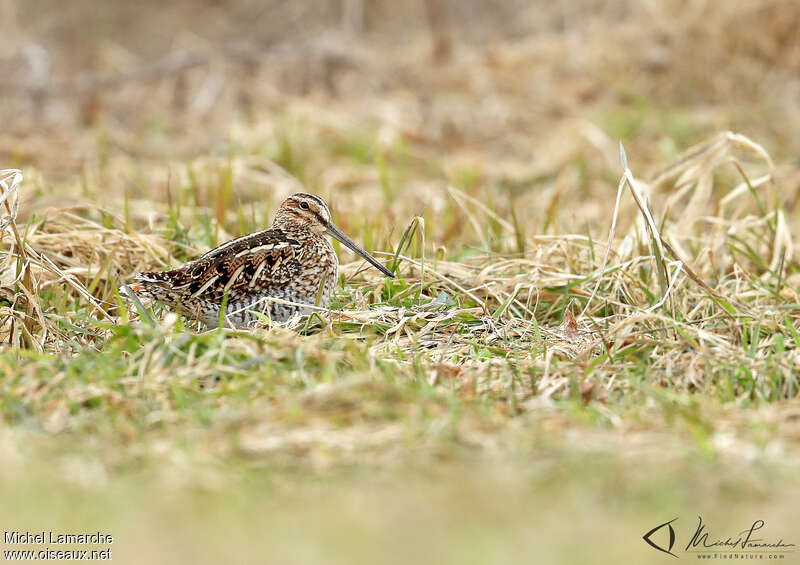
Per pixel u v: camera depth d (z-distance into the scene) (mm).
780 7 24828
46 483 8555
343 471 8812
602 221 17766
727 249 14234
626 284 12836
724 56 24797
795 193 18406
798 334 11797
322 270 12570
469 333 12023
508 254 14648
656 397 9992
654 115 23109
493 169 21141
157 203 17234
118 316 12773
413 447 9094
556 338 12000
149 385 10156
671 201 14680
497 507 8273
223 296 11977
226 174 16797
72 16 29531
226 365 10500
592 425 9680
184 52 26500
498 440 9250
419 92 25281
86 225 14695
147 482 8609
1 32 28484
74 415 9859
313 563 7434
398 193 19641
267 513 8180
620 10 27609
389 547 7672
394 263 13203
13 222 12250
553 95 24562
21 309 12172
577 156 21047
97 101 24672
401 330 12086
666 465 8852
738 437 9406
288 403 9648
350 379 9852
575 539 7859
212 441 9234
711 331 11938
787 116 23016
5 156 21719
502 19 29922
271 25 30312
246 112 24703
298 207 12828
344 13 28656
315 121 22844
